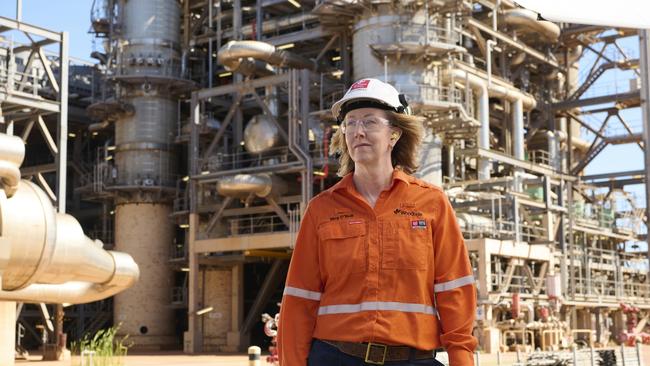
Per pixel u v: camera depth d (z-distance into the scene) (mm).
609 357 21531
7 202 19938
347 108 4547
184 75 56719
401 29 45969
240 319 50688
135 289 55094
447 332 4344
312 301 4516
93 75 61844
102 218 66062
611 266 57750
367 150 4457
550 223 49000
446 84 48312
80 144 66375
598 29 62750
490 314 40906
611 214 60812
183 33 60094
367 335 4223
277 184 45969
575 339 48062
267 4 54031
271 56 47344
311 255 4520
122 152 56344
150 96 56125
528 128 63875
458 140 52719
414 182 4512
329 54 57250
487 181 48156
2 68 39656
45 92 59969
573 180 58031
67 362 37062
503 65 58062
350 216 4414
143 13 56031
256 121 48250
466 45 56344
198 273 50250
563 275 49250
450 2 45594
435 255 4414
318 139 46125
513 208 45000
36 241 20438
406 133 4688
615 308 53844
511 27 57594
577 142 70062
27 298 22625
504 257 45062
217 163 49844
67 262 21547
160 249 56000
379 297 4277
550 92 64875
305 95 45938
